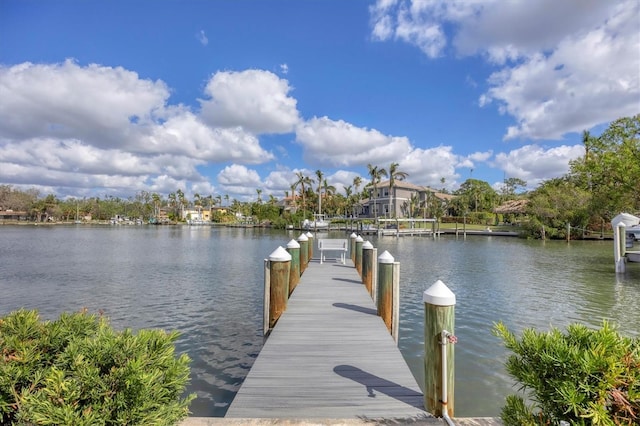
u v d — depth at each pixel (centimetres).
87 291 1258
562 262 1972
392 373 373
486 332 794
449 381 295
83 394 193
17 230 5997
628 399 169
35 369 222
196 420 265
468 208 6988
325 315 593
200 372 616
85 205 10500
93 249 2806
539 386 188
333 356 420
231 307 1039
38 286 1345
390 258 593
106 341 221
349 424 273
